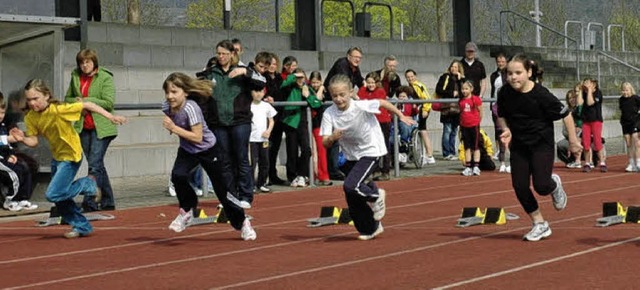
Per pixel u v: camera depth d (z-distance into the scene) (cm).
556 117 1003
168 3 4625
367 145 1046
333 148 1812
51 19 1438
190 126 1046
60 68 1461
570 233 1070
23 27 1472
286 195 1609
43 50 1477
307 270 878
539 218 1028
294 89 1722
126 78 2106
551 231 1085
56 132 1110
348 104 1037
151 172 1952
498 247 984
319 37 2555
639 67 3819
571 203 1400
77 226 1151
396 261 915
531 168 1018
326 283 812
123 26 2325
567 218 1220
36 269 923
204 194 1587
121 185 1791
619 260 885
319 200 1538
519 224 1170
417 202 1480
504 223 1180
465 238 1058
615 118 3206
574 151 1024
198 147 1055
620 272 824
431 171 1981
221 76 1354
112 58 2142
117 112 2047
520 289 765
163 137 2098
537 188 1005
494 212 1187
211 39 2491
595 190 1591
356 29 2994
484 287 777
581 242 1000
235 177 1374
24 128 1500
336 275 848
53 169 1360
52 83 1466
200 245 1060
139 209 1449
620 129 3066
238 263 928
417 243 1030
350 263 910
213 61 1412
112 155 1886
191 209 1094
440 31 4600
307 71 2494
